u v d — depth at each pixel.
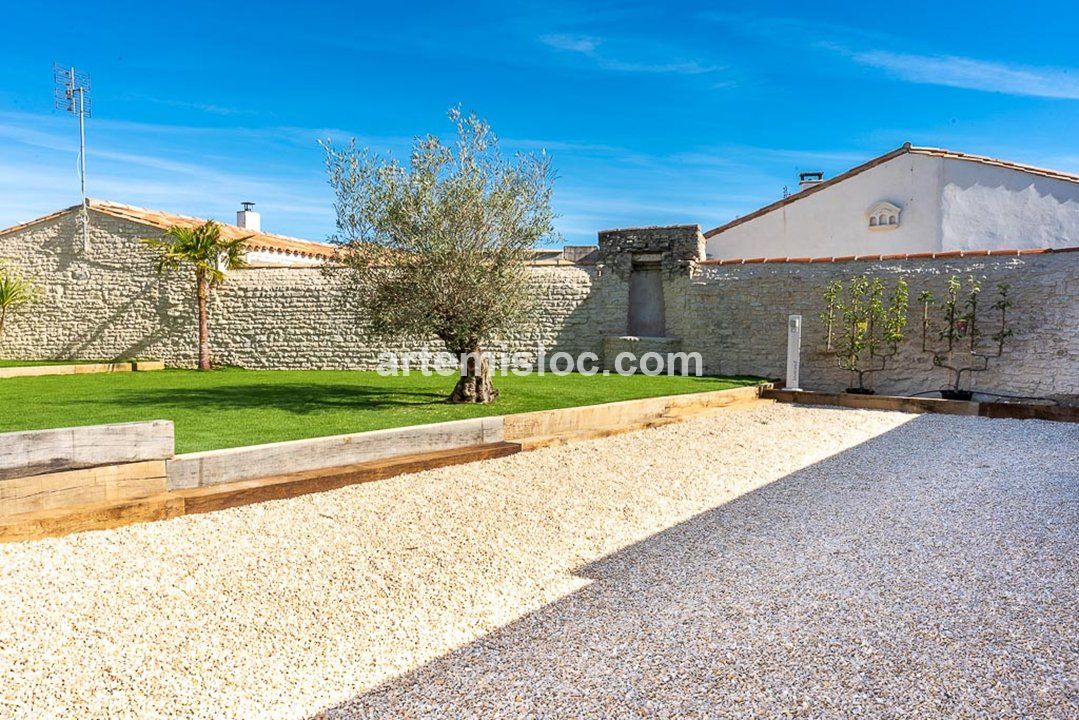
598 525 5.42
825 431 9.88
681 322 15.95
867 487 6.68
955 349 13.16
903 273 13.75
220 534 4.95
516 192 10.12
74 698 2.87
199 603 3.83
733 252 19.70
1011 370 12.65
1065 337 12.15
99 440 5.23
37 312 18.77
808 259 14.74
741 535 5.19
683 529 5.35
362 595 3.99
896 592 4.03
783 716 2.72
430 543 4.91
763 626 3.57
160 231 17.69
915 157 17.44
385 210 9.73
